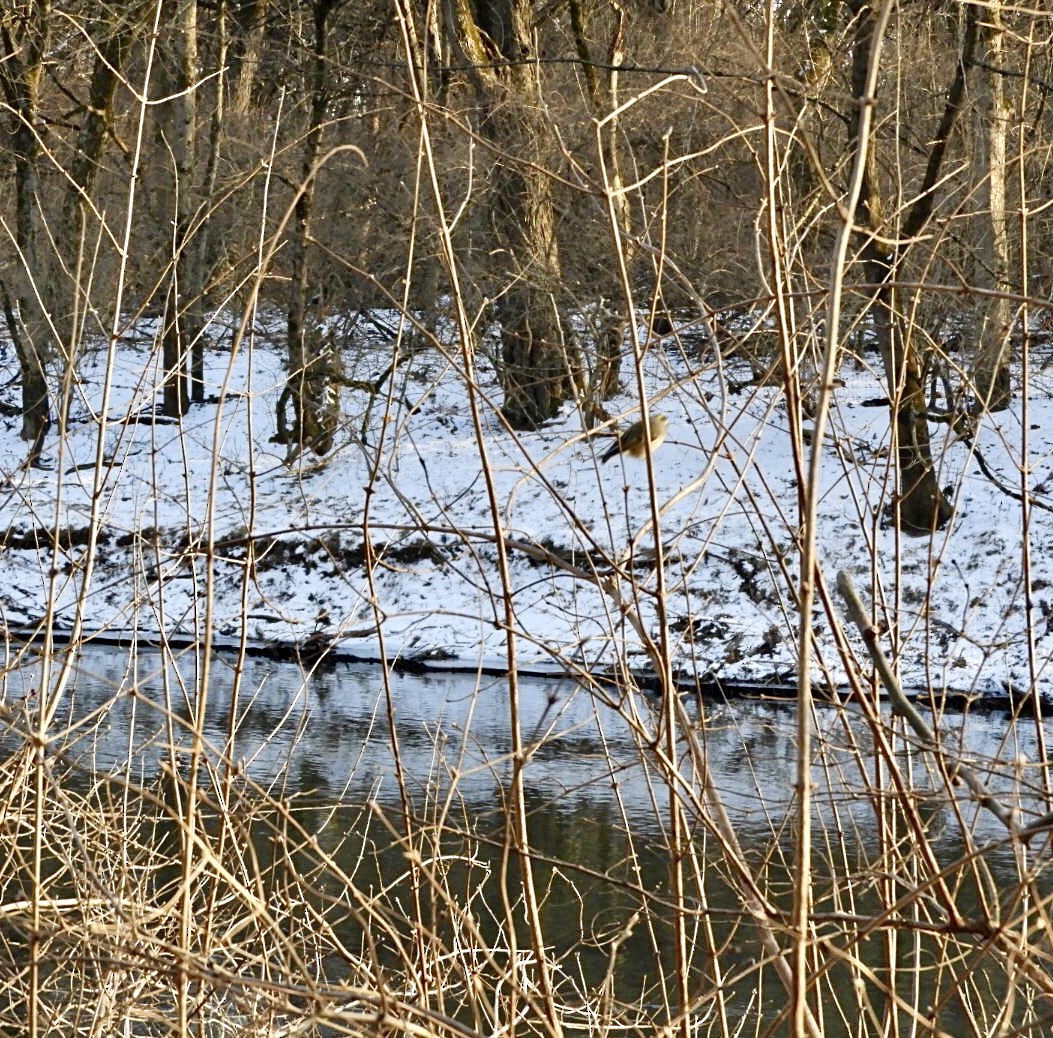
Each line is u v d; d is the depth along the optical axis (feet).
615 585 19.74
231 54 105.60
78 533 85.15
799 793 14.64
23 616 80.33
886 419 75.10
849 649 18.63
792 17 51.06
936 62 53.06
